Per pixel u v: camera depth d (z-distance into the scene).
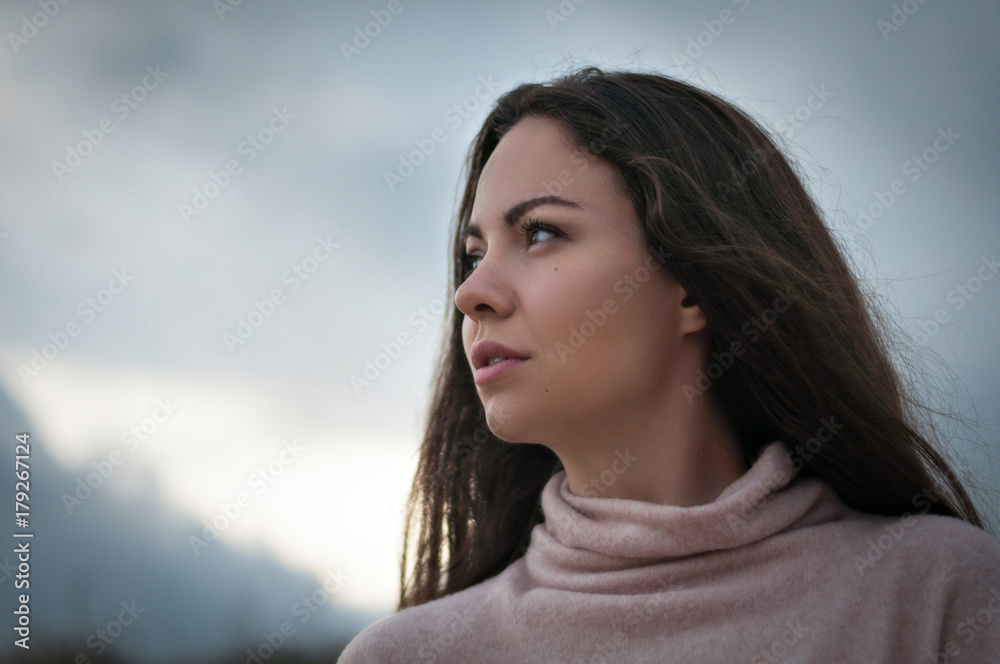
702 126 1.48
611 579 1.33
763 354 1.38
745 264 1.36
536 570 1.45
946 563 1.22
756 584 1.28
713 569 1.30
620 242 1.33
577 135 1.39
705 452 1.41
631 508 1.32
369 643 1.45
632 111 1.43
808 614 1.25
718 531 1.29
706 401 1.42
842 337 1.45
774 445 1.39
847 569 1.27
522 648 1.35
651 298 1.33
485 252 1.46
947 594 1.20
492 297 1.31
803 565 1.28
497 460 1.84
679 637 1.27
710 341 1.41
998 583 1.19
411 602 1.89
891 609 1.21
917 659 1.18
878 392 1.45
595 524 1.36
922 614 1.20
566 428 1.34
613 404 1.31
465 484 1.89
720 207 1.41
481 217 1.42
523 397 1.30
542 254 1.33
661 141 1.41
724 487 1.42
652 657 1.26
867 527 1.33
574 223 1.32
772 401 1.42
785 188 1.54
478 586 1.57
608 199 1.35
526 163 1.39
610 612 1.30
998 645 1.15
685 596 1.28
